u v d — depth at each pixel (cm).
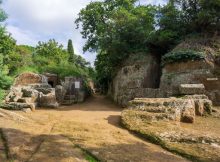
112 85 3272
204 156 836
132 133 1141
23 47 4569
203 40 2470
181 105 1447
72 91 3012
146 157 811
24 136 935
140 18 2953
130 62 2806
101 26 2928
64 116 1612
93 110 2091
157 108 1407
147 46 2925
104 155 796
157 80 2805
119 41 2808
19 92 2114
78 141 933
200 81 2208
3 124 1104
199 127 1333
